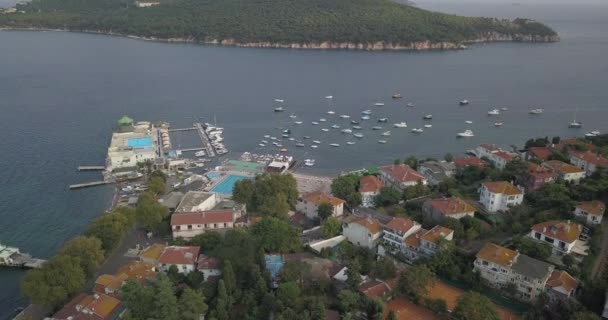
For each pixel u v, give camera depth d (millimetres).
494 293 141125
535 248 149625
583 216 168000
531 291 137000
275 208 195250
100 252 159250
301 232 182500
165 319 122625
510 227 173125
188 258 152250
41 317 143375
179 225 180000
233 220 184000
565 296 131625
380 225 171000
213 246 163125
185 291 130750
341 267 150625
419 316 129500
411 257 161500
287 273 141625
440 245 151625
